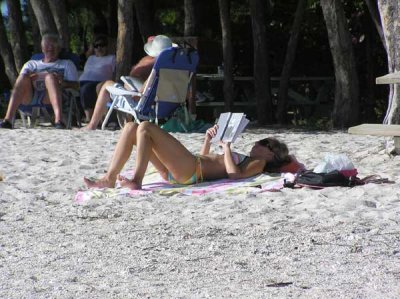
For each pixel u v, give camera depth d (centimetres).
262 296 968
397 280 1034
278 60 4375
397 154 2158
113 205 1552
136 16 4466
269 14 4366
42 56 3278
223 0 3816
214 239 1273
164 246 1237
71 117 3247
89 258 1175
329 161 1717
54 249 1232
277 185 1677
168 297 970
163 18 5603
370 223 1356
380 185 1673
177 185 1744
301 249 1202
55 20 3791
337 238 1259
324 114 4172
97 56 3362
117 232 1335
